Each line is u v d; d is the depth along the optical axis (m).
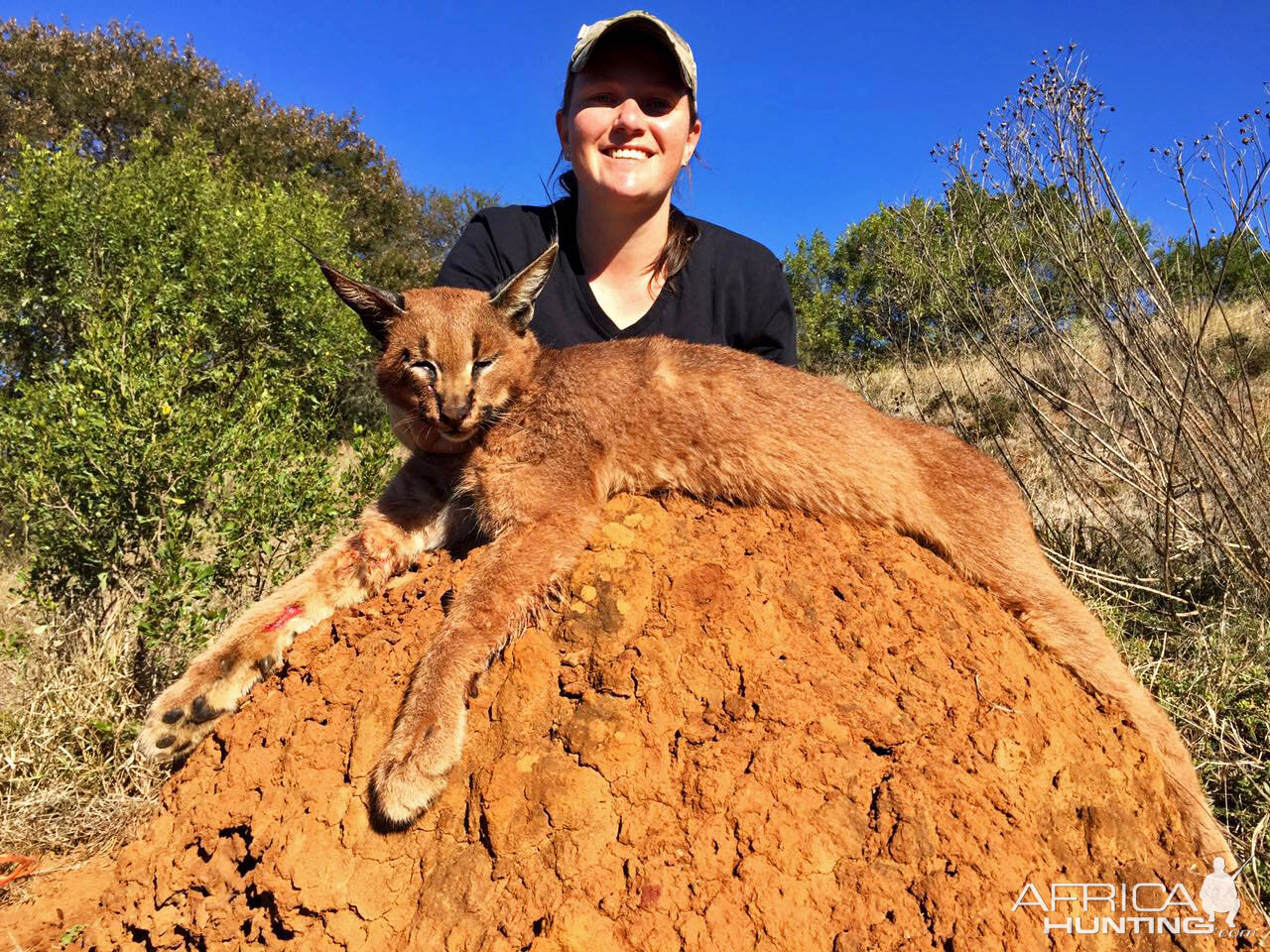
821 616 0.73
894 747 0.67
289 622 0.80
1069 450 1.50
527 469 0.83
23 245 2.33
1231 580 1.36
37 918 0.82
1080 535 1.58
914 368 2.37
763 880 0.61
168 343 1.47
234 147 5.34
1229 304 2.44
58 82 5.19
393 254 5.73
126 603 1.25
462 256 1.29
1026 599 0.88
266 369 2.21
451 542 0.90
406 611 0.77
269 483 1.37
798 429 0.85
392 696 0.70
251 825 0.67
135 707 1.13
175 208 2.58
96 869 0.92
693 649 0.69
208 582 1.22
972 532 0.89
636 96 1.14
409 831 0.65
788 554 0.77
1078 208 1.40
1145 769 0.76
